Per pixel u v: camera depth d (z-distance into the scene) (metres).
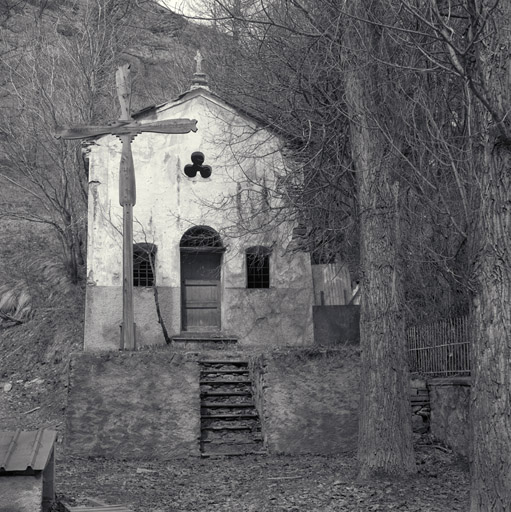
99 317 19.81
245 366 16.92
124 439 14.16
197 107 20.73
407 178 12.86
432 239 14.05
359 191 11.74
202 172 20.78
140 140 20.45
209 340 19.92
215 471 12.88
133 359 14.52
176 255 20.38
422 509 9.55
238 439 14.77
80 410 14.19
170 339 19.86
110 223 20.06
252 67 19.14
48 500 9.21
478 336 7.23
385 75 11.43
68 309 23.34
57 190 25.61
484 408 7.14
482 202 7.22
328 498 10.30
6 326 23.89
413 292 15.80
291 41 15.27
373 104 11.45
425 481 11.12
